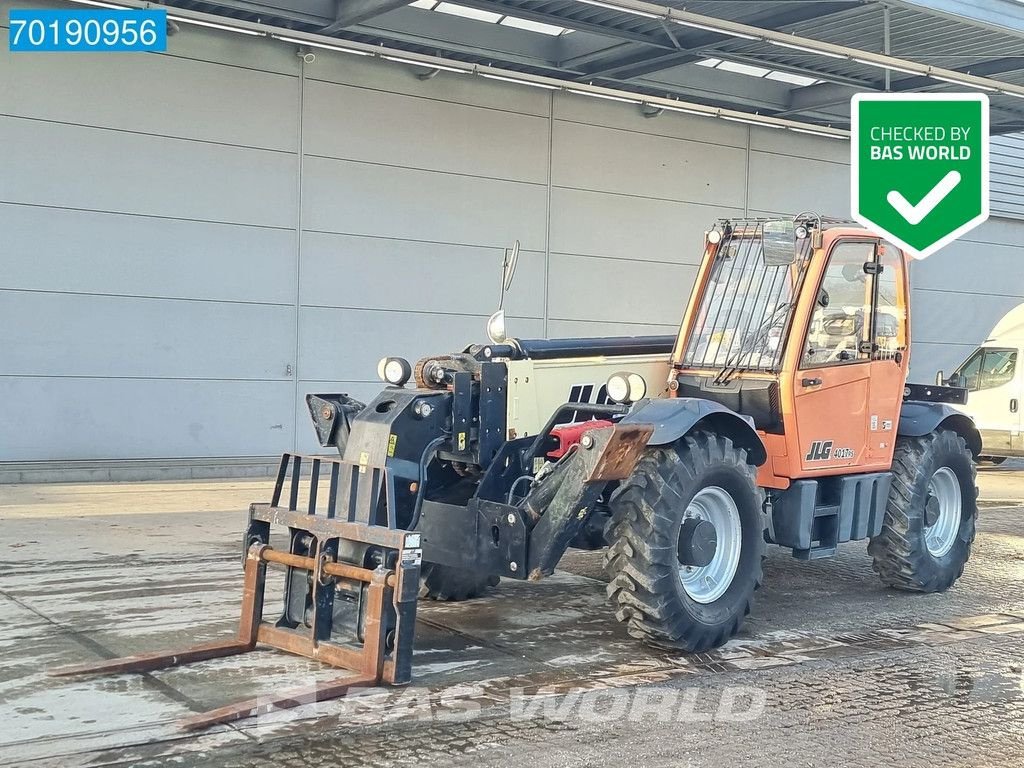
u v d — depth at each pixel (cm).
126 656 514
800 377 625
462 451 564
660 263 1636
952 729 451
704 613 558
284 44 1298
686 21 1128
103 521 910
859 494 673
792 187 1767
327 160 1339
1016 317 1510
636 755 412
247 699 459
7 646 536
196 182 1251
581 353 634
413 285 1411
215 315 1269
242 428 1291
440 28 1327
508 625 612
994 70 1443
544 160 1515
